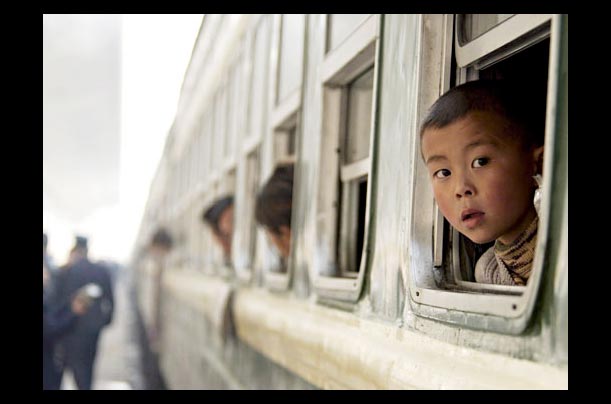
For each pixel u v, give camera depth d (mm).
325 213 3600
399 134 2549
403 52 2549
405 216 2428
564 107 1566
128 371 17203
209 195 9242
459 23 2250
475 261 2240
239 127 6785
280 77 4855
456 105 1990
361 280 2871
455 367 1957
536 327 1657
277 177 4516
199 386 8586
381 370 2465
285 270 4867
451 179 2008
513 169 1934
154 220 20328
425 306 2195
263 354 4648
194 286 10117
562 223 1571
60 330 9070
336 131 3617
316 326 3410
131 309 31391
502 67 2213
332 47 3592
